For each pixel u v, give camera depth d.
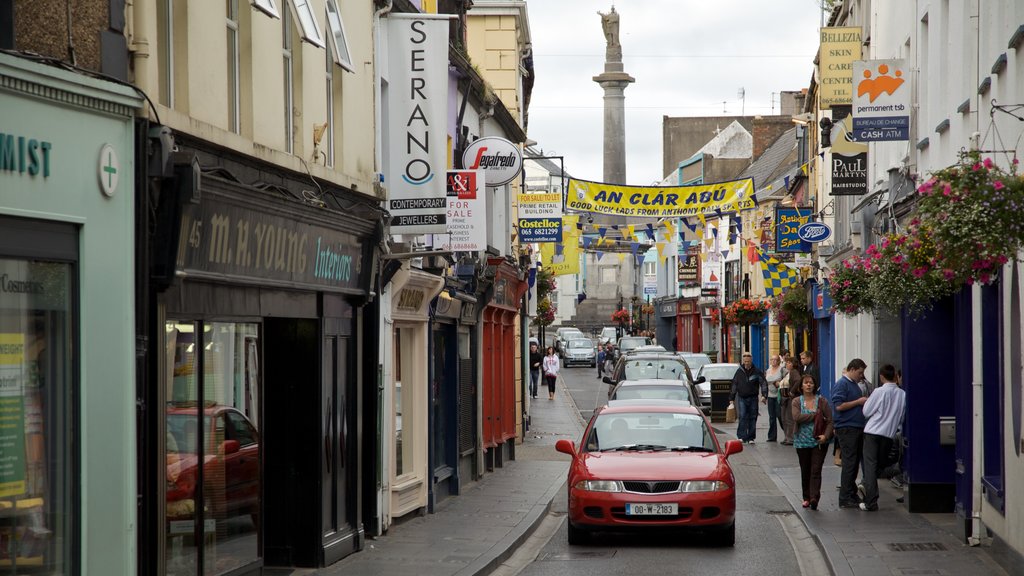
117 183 10.45
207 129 12.18
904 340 20.94
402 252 19.41
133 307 10.73
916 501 20.55
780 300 43.09
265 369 16.23
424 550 17.47
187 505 12.28
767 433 39.34
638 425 20.11
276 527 16.11
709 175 86.50
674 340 82.00
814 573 15.93
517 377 37.59
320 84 16.42
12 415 9.22
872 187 29.30
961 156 12.32
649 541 19.19
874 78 22.53
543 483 27.00
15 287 9.26
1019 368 14.07
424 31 19.31
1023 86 14.24
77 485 9.94
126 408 10.62
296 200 14.61
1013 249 11.67
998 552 15.44
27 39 9.55
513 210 38.75
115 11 10.55
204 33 12.50
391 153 19.30
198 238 12.06
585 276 135.38
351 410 17.69
